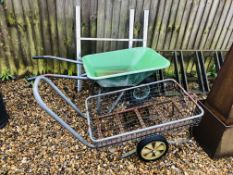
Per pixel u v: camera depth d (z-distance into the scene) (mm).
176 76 3467
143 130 2047
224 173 2354
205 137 2471
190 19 3344
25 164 2322
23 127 2703
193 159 2463
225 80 2131
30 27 3100
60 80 3490
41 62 3420
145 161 2375
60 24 3123
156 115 2744
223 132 2217
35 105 3008
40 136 2617
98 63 2824
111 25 3189
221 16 3398
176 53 3531
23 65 3391
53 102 3078
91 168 2336
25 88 3270
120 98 2717
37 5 2947
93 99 3111
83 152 2479
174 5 3182
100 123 2592
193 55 3654
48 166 2324
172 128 2182
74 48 3357
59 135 2645
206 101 2426
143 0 3059
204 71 3518
